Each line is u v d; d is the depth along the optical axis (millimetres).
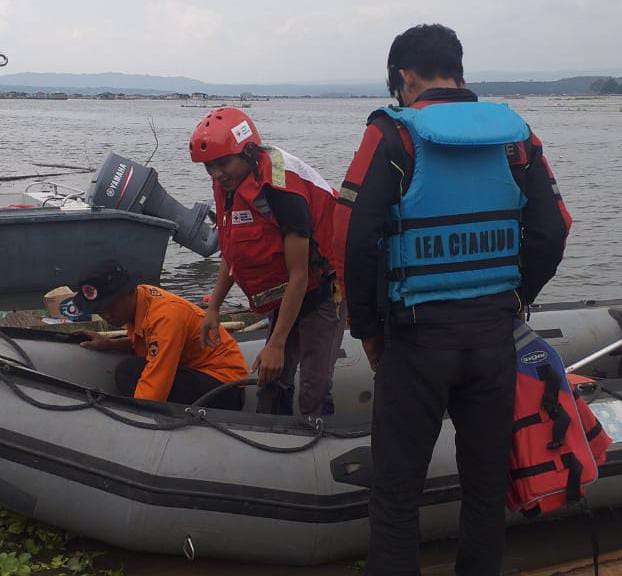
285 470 3010
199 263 10156
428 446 2381
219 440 3033
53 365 3744
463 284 2271
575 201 16594
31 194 9586
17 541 3213
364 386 4227
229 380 3605
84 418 3062
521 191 2332
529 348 2471
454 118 2215
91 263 7633
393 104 2498
